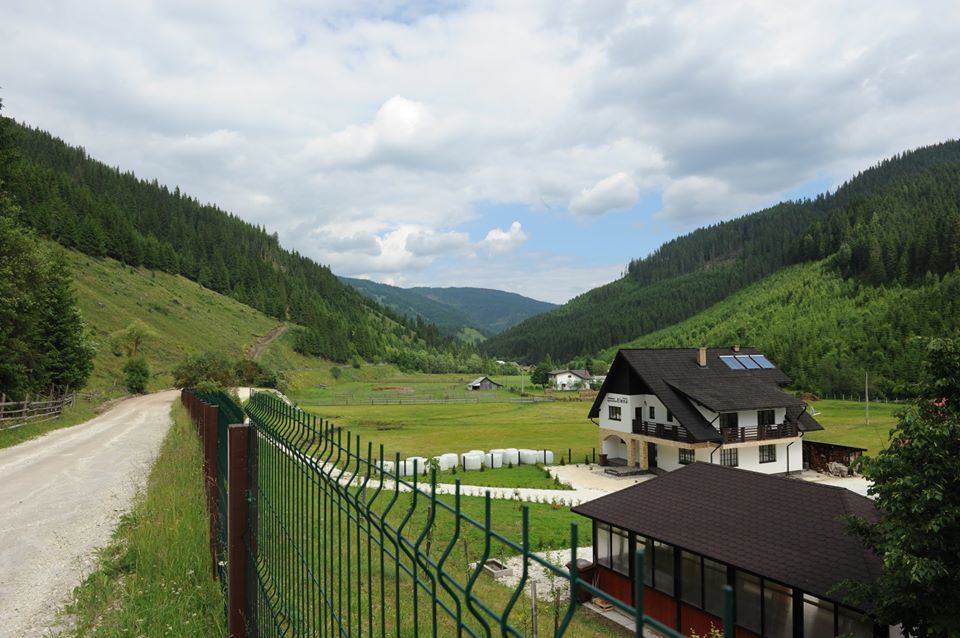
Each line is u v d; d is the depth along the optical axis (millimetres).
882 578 9141
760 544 13844
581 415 80312
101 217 173500
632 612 1241
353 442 55594
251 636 5805
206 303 177000
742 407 37562
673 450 39562
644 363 41875
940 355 8820
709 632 14398
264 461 5781
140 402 58938
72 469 19734
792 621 12695
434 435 60375
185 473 14453
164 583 7738
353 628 6695
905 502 8578
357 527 3107
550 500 30234
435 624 2307
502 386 150125
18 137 37250
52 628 7312
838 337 143625
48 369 47062
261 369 101375
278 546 5051
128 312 124438
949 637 8289
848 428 61156
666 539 15211
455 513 2252
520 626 10594
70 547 10609
